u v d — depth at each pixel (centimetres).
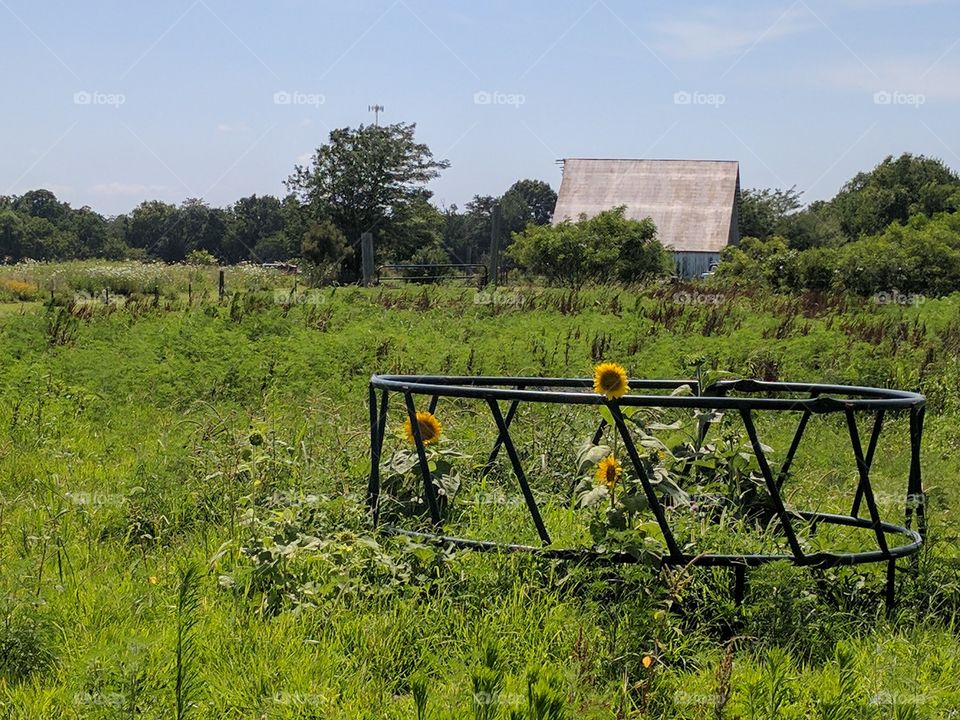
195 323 1485
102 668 365
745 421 475
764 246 3247
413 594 468
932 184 8438
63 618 439
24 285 3450
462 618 437
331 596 467
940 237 3319
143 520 609
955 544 565
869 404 486
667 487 498
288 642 420
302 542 506
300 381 1167
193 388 1120
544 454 666
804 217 7931
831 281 2973
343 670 402
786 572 463
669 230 5928
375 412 550
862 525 555
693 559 452
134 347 1309
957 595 514
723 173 6116
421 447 521
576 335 1480
